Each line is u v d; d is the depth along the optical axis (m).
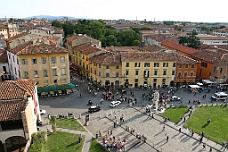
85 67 87.94
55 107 60.44
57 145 41.97
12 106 36.84
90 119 53.94
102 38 143.62
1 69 73.94
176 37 162.12
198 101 65.69
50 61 67.00
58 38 128.75
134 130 48.88
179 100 67.44
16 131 37.38
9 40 82.50
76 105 62.22
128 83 77.94
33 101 44.03
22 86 43.09
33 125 41.75
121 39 148.50
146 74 77.44
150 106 62.38
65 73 70.44
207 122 53.62
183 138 46.34
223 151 42.00
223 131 49.69
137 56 76.81
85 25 170.25
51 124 49.69
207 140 45.72
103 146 42.47
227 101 67.69
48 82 68.75
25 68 64.62
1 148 39.81
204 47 118.12
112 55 78.88
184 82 81.31
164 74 78.56
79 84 80.56
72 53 102.06
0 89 39.31
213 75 80.88
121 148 41.97
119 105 62.78
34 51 64.69
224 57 80.94
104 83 76.56
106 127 50.34
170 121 53.72
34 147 34.16
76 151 40.44
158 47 107.75
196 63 79.50
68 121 52.31
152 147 43.00
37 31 130.00
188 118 55.50
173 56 78.75
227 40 150.50
